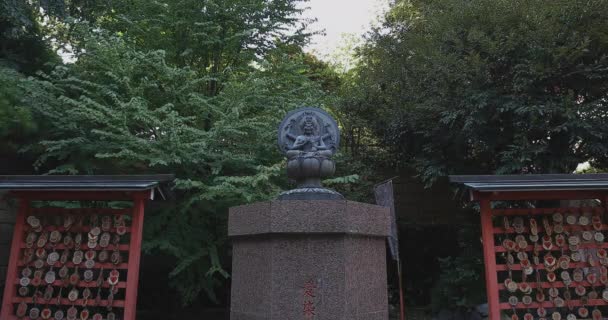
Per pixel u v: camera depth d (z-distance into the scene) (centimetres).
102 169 1002
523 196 651
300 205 538
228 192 845
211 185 923
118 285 635
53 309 714
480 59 889
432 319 977
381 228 603
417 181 1273
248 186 854
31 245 653
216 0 1068
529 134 874
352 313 530
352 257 547
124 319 609
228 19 1082
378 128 1218
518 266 650
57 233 657
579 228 658
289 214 534
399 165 1277
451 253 1171
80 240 654
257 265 563
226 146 963
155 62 936
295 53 1214
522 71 827
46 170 995
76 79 867
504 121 907
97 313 646
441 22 994
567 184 611
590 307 724
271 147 945
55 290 745
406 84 1092
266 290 537
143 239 845
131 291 619
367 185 1159
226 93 930
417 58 1073
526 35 834
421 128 1071
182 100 968
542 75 823
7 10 926
